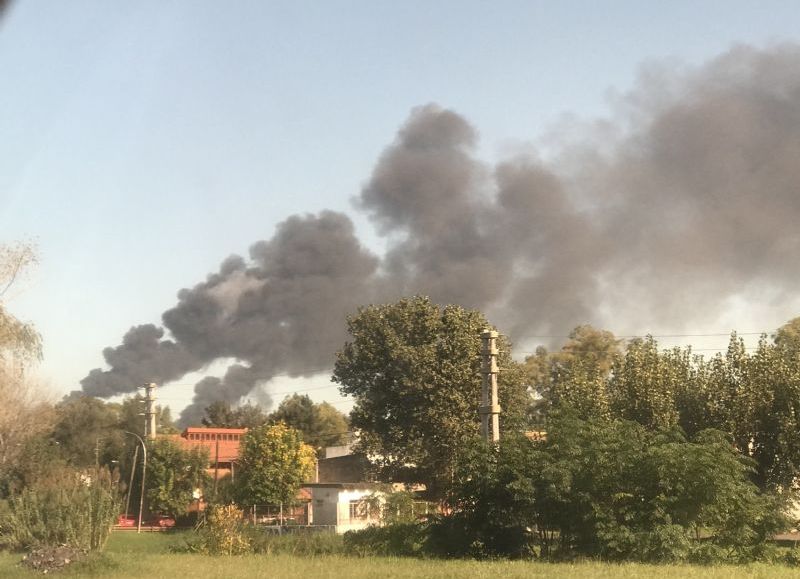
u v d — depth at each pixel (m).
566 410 28.84
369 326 62.28
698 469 25.36
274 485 62.84
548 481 26.69
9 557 26.80
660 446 26.61
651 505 25.92
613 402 45.38
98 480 30.98
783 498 27.80
